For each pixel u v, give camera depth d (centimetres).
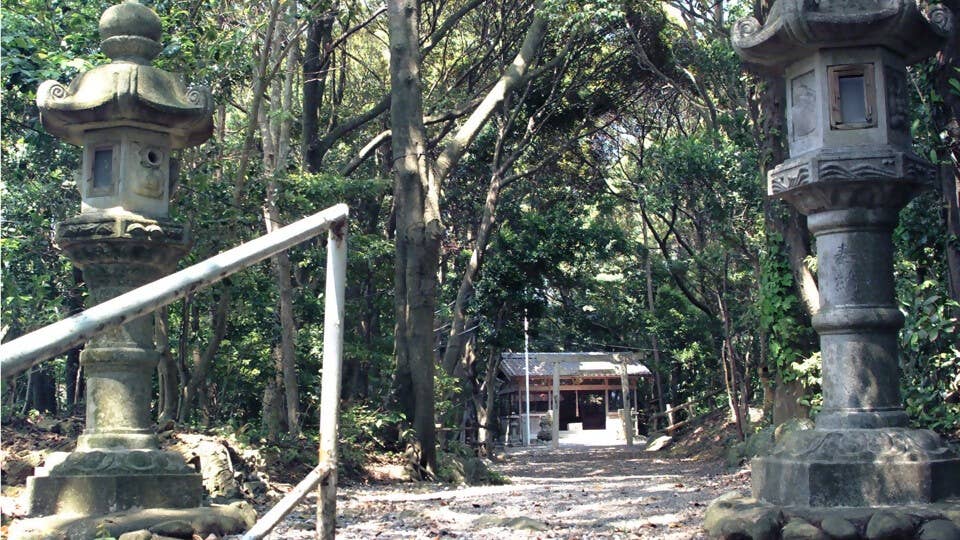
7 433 965
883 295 614
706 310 2825
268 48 1176
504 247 2600
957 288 989
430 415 1406
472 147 2486
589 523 750
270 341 1745
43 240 1397
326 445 245
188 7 1238
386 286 1919
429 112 2048
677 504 892
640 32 2134
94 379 687
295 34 1246
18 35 1002
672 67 2219
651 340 3394
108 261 677
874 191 602
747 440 1684
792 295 1493
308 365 1784
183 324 1398
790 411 1515
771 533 551
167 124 695
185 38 1122
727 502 638
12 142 1373
